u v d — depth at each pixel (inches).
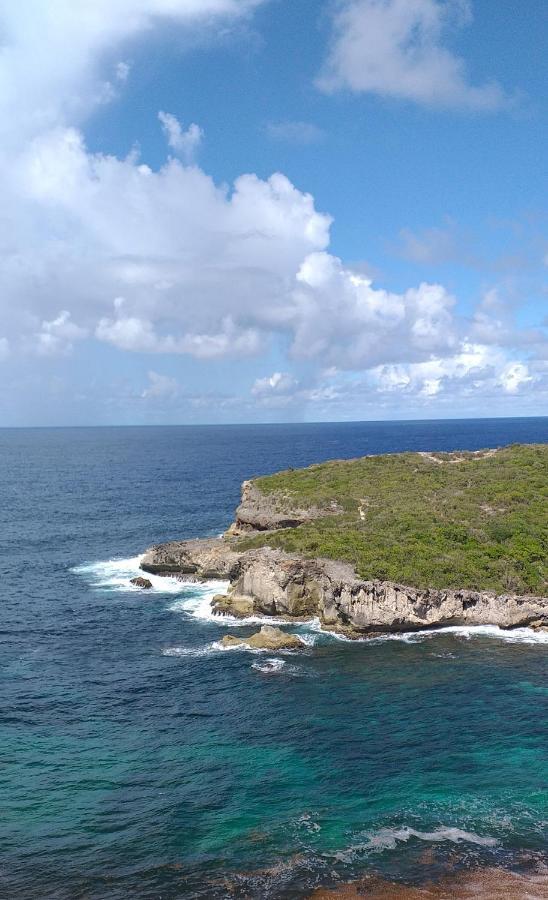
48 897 1053.2
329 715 1648.6
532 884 1069.8
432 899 1039.6
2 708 1697.8
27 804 1288.1
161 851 1158.3
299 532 2802.7
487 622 2284.7
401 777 1374.3
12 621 2380.7
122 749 1494.8
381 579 2304.4
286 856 1143.0
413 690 1786.4
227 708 1694.1
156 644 2164.1
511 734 1542.8
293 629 2294.5
